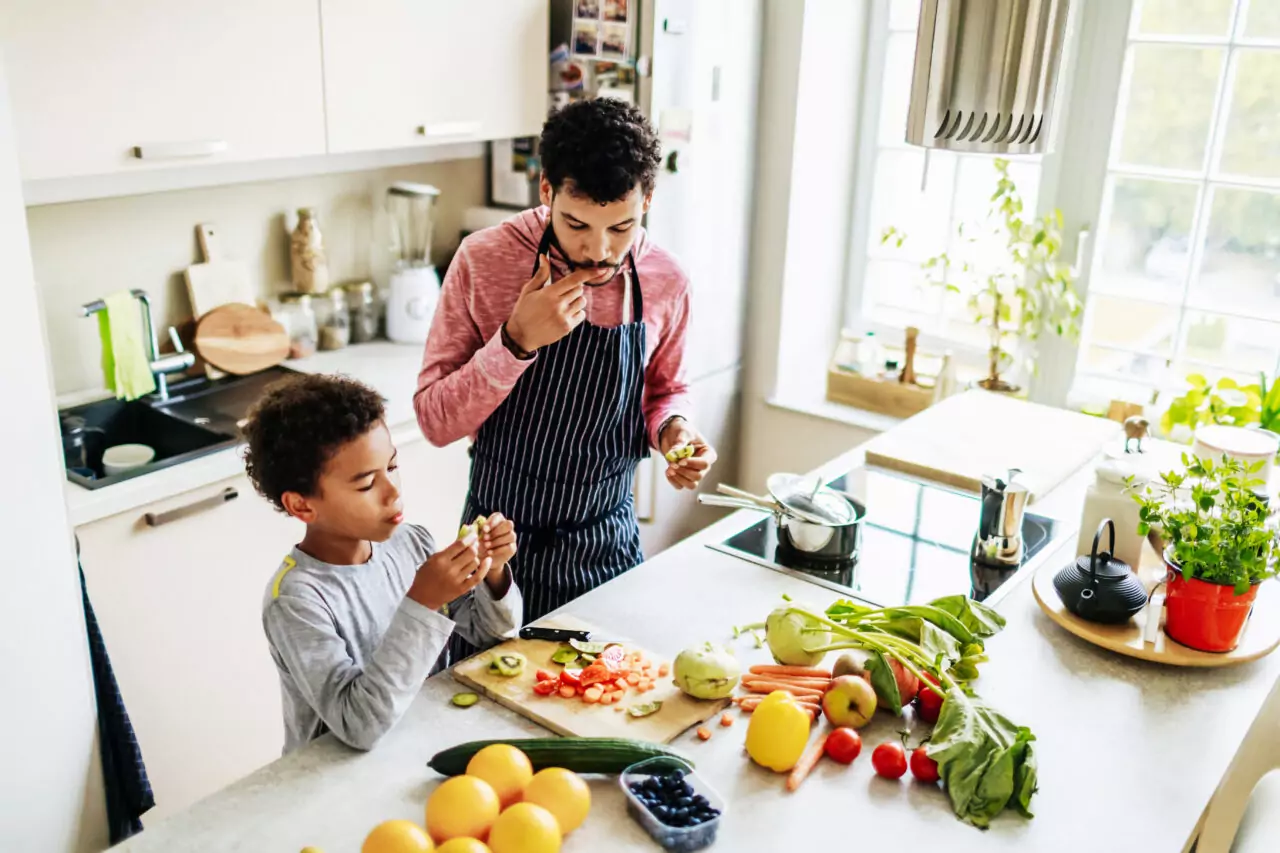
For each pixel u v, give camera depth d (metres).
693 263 3.06
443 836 1.14
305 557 1.43
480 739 1.33
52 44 1.94
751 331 3.37
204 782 2.38
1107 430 2.44
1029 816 1.24
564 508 1.85
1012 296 3.11
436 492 2.73
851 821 1.22
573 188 1.50
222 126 2.23
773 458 3.44
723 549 1.89
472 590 1.55
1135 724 1.43
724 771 1.30
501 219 3.24
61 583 1.75
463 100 2.72
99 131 2.04
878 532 1.98
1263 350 2.78
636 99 2.79
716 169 3.03
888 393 3.21
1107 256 2.96
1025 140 1.44
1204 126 2.73
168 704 2.27
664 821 1.16
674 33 2.76
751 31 3.02
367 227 3.08
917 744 1.36
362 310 3.06
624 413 1.84
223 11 2.18
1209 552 1.51
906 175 3.29
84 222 2.45
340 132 2.47
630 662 1.48
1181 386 2.90
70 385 2.51
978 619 1.56
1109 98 2.83
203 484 2.21
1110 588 1.61
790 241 3.20
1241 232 2.74
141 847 1.15
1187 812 1.26
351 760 1.30
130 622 2.16
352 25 2.42
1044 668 1.55
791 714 1.28
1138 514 1.75
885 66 3.24
